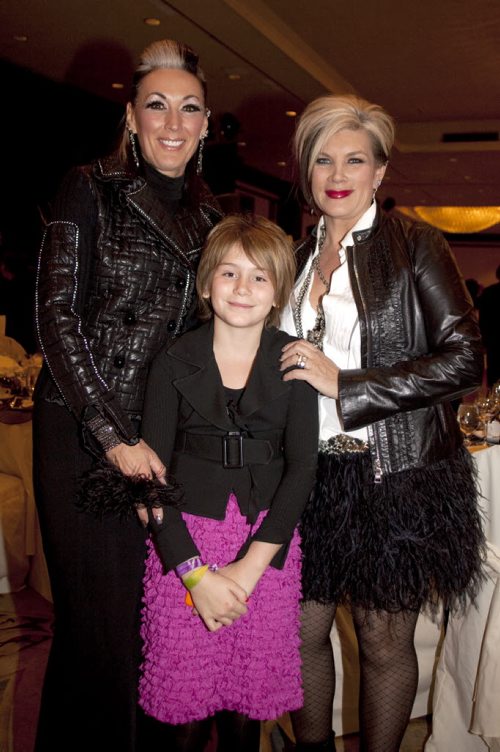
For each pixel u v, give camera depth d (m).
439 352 1.85
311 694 2.06
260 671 1.71
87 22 6.12
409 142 10.06
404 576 1.86
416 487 1.88
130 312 1.81
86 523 1.81
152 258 1.82
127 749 1.89
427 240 1.92
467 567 1.91
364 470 1.89
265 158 11.05
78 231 1.75
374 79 8.07
